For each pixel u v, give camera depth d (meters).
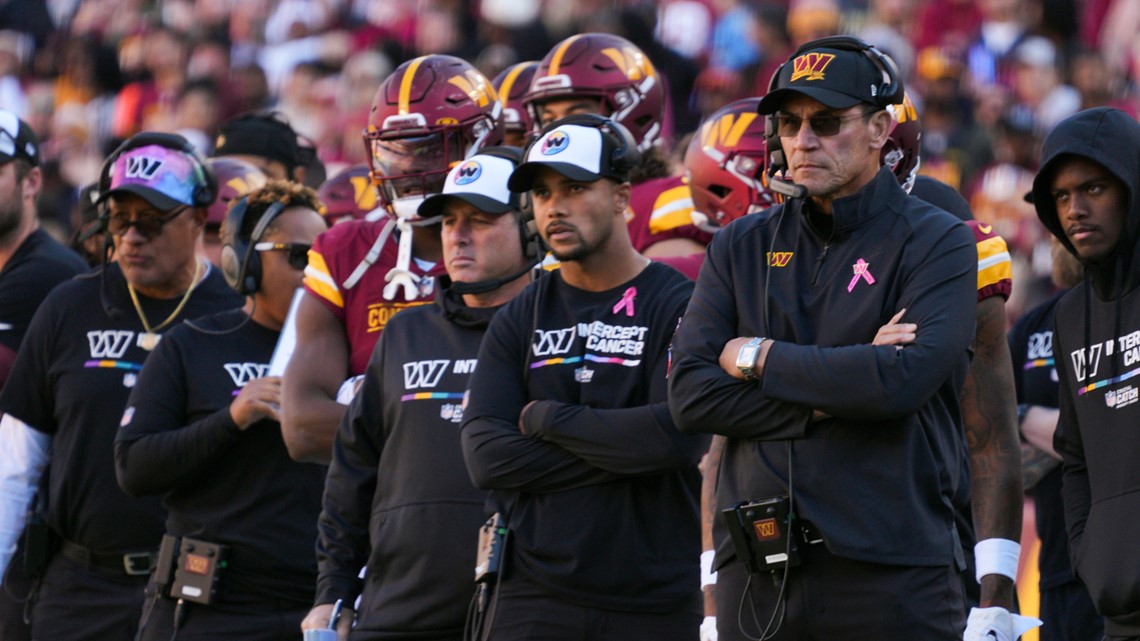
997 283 15.07
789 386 13.90
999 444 15.05
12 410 21.28
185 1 56.56
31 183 23.30
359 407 17.31
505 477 15.59
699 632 15.68
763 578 14.26
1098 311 14.83
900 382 13.59
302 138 29.05
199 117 46.97
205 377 19.44
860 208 14.37
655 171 22.83
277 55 52.91
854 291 14.19
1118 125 14.60
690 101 44.38
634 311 15.91
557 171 15.56
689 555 15.71
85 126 50.19
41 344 21.12
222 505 18.94
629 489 15.54
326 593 17.03
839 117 14.29
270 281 19.45
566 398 15.81
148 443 18.98
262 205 19.59
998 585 14.73
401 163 18.67
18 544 22.17
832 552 13.79
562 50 22.41
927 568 13.85
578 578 15.39
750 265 14.80
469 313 16.97
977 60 41.59
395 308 18.39
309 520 19.03
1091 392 14.77
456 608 16.36
